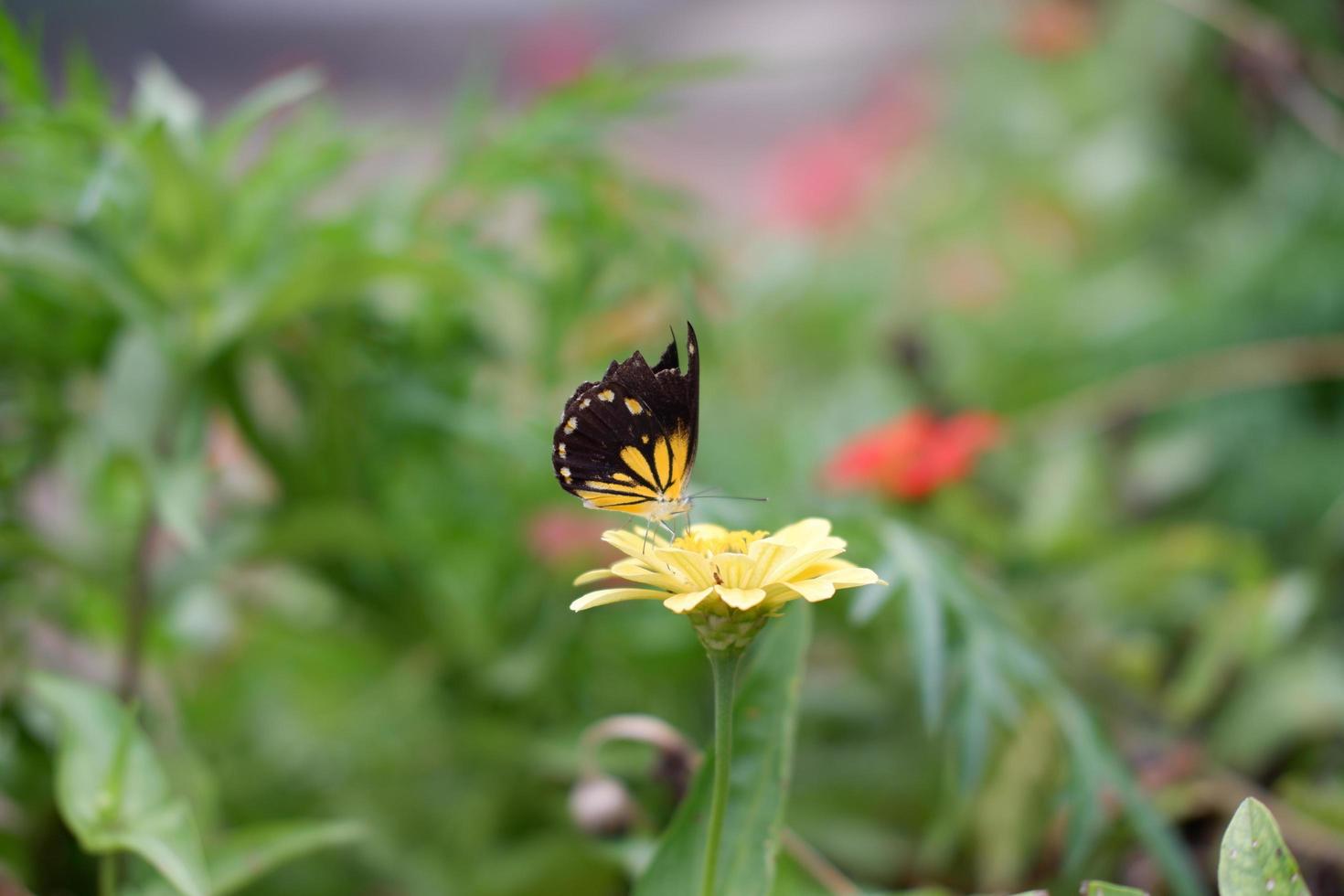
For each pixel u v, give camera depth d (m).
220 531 0.59
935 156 1.16
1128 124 1.00
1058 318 0.87
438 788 0.61
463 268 0.56
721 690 0.46
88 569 0.56
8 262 0.54
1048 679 0.53
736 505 0.54
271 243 0.57
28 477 0.59
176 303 0.56
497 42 2.32
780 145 1.47
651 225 0.60
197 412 0.56
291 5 2.64
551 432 0.60
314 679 0.65
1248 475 0.72
